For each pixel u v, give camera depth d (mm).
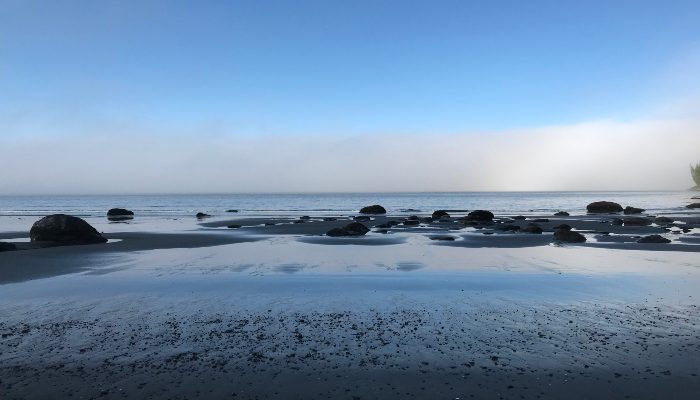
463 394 6371
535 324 9516
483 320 9836
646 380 6734
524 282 13891
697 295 12031
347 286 13477
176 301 11734
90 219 55562
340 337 8805
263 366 7406
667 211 64312
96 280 14609
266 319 10086
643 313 10281
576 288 12977
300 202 126312
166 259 19531
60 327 9555
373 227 37406
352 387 6625
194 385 6727
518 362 7465
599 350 7965
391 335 8891
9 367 7414
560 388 6520
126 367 7398
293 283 13961
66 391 6535
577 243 25062
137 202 140875
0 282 14391
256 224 43344
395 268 16812
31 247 23812
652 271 15766
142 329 9391
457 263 17969
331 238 28953
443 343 8406
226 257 20109
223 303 11508
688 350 7926
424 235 30625
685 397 6211
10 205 116312
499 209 76625
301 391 6512
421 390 6508
